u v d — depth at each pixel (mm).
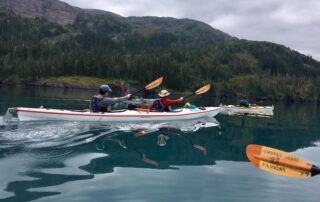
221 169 6723
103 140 8930
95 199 4676
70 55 121562
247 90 114625
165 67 110625
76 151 7395
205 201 4879
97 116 12266
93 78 105875
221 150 8773
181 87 108062
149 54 139750
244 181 5980
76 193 4852
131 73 110562
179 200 4844
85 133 9750
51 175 5613
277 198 5211
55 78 99500
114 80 106312
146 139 9562
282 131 14188
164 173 6152
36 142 7996
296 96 113688
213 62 151250
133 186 5305
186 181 5750
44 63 105750
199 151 8430
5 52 127688
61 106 20875
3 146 7438
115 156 7191
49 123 10906
